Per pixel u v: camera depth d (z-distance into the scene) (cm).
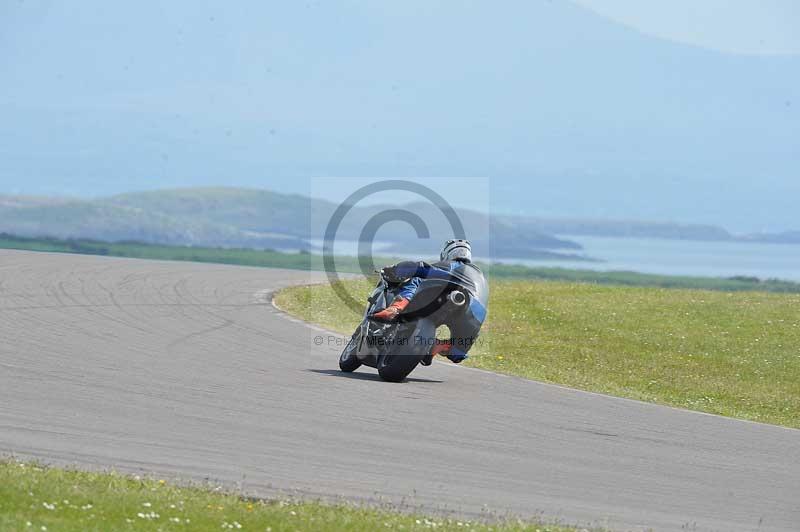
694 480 3944
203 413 4419
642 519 3381
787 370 8112
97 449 3694
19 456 3494
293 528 2927
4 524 2681
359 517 3078
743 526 3403
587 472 3934
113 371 5272
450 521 3134
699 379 7419
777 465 4316
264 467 3638
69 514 2855
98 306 8044
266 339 6938
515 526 3127
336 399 4941
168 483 3322
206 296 9294
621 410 5350
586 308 10288
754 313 10406
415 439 4238
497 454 4097
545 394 5653
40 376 4981
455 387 5625
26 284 9256
